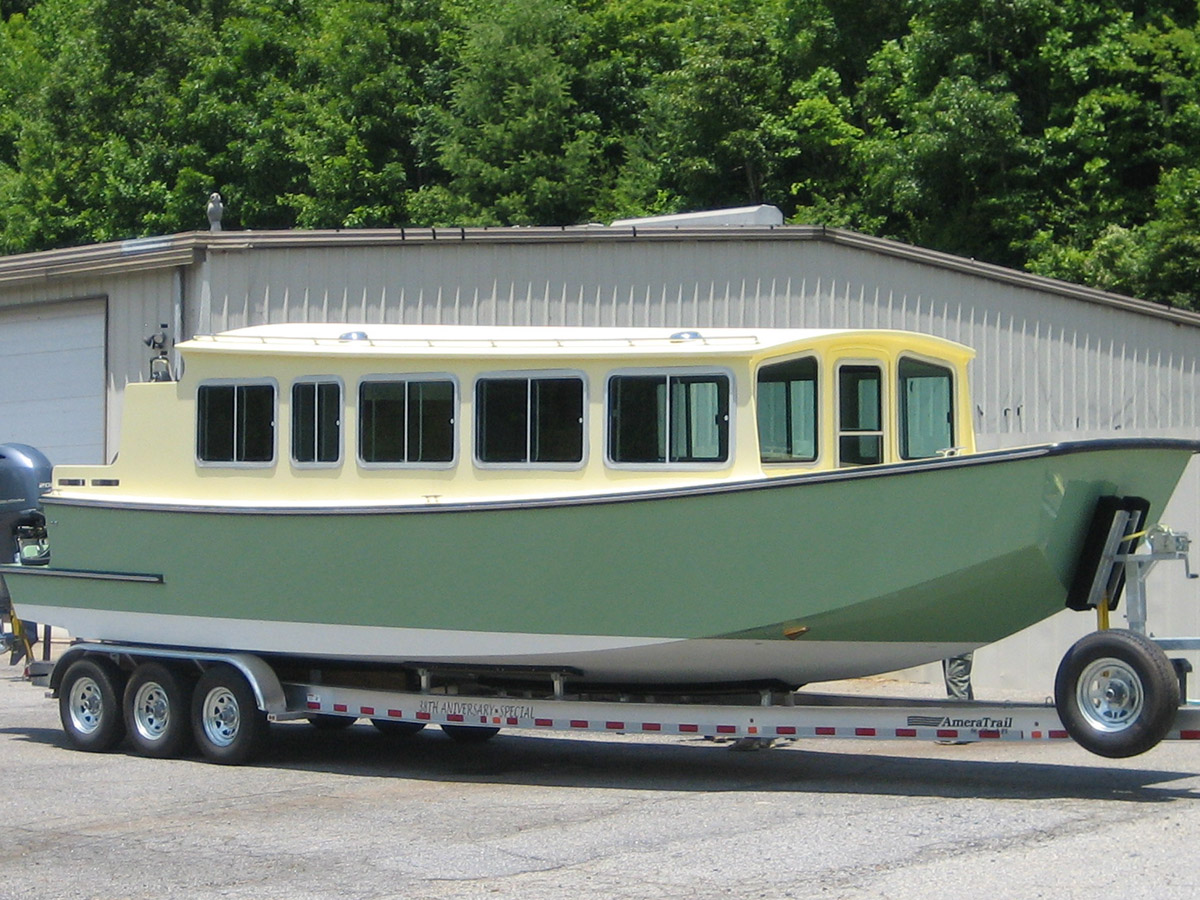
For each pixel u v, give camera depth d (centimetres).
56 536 1104
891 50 3325
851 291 1834
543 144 3459
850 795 847
